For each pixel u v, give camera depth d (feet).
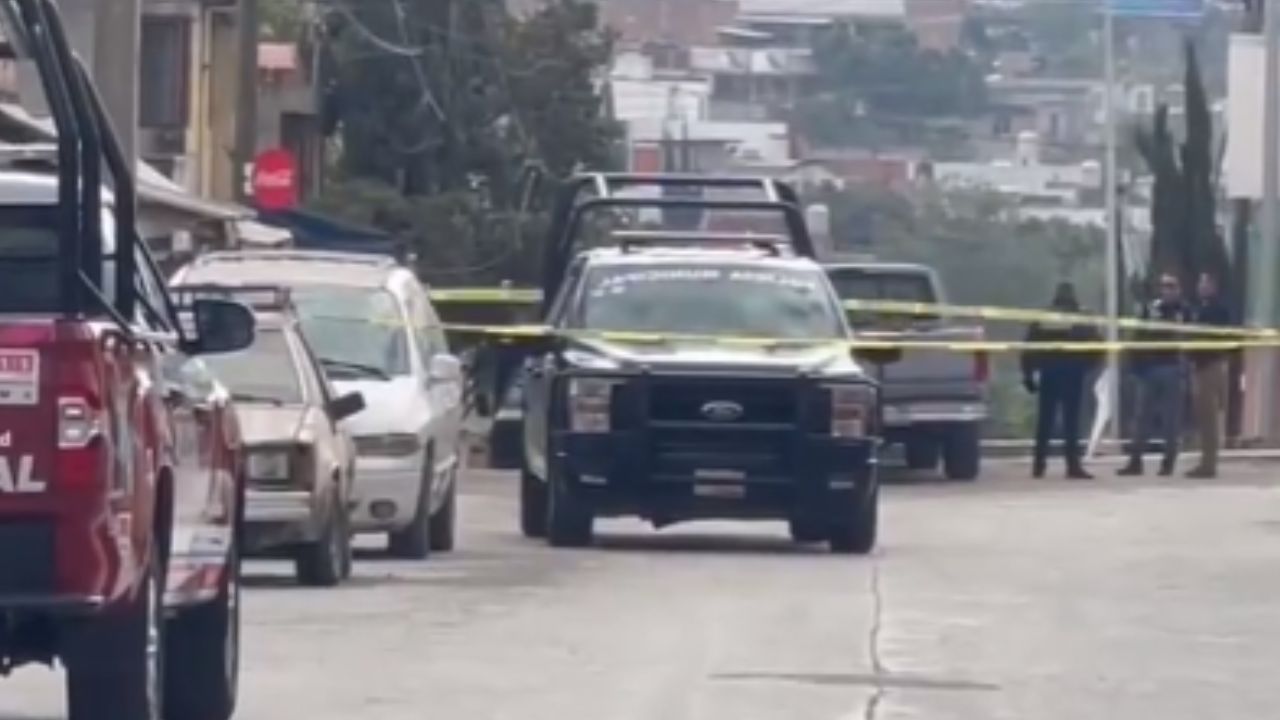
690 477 278.46
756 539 304.91
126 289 140.67
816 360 282.15
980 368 428.97
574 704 167.73
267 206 497.87
